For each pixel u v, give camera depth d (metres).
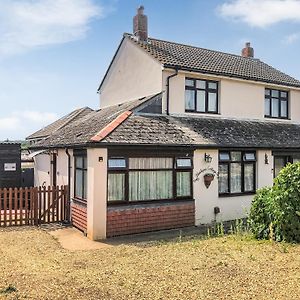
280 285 6.29
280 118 19.30
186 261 7.77
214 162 14.06
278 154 16.44
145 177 12.31
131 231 11.84
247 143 14.90
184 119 15.43
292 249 8.64
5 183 18.38
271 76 19.38
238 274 6.87
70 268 7.57
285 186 9.45
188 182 13.35
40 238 10.98
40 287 6.28
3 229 12.48
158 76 15.46
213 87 16.86
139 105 14.54
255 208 10.28
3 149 18.41
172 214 12.77
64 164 14.70
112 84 19.36
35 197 13.40
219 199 14.20
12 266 7.79
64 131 17.67
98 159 11.28
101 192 11.31
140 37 18.06
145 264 7.63
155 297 5.80
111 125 12.60
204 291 6.04
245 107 17.83
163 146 12.27
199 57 18.34
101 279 6.68
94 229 11.11
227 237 10.43
